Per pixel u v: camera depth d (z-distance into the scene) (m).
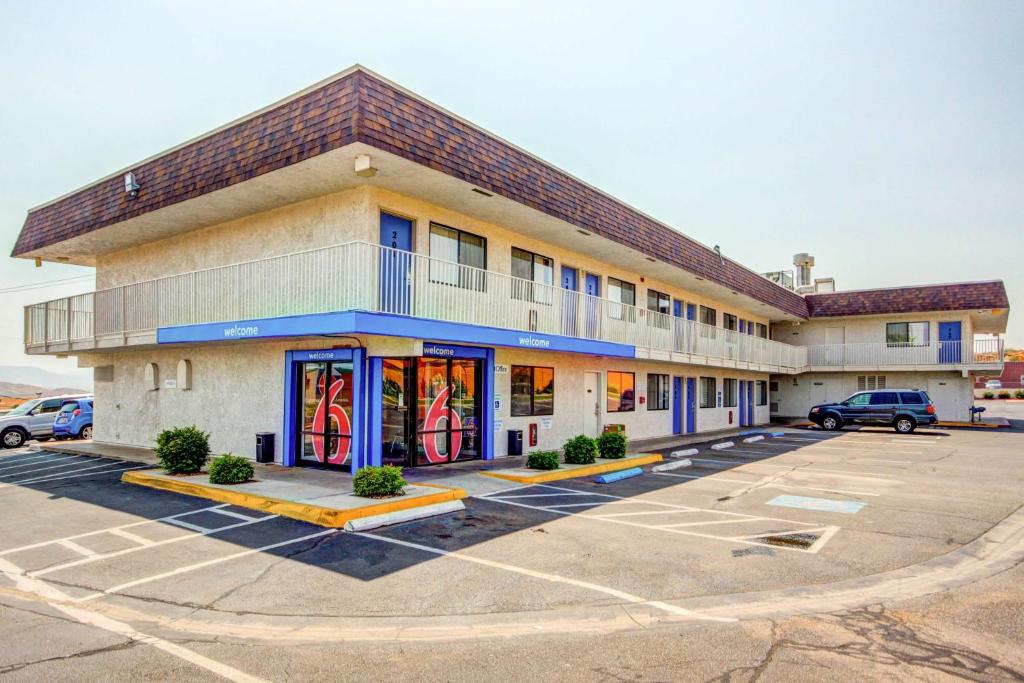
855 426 31.19
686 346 23.19
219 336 13.10
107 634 5.25
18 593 6.26
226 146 12.70
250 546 7.78
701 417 26.89
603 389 20.05
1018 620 5.50
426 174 11.84
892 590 6.30
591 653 4.84
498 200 13.51
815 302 35.16
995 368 30.33
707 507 10.30
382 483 9.98
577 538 8.24
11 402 47.91
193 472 12.52
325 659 4.76
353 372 12.75
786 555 7.50
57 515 9.57
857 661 4.68
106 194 15.88
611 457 15.88
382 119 10.61
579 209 15.79
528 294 16.77
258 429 14.71
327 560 7.23
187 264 16.30
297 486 11.01
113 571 6.88
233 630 5.33
